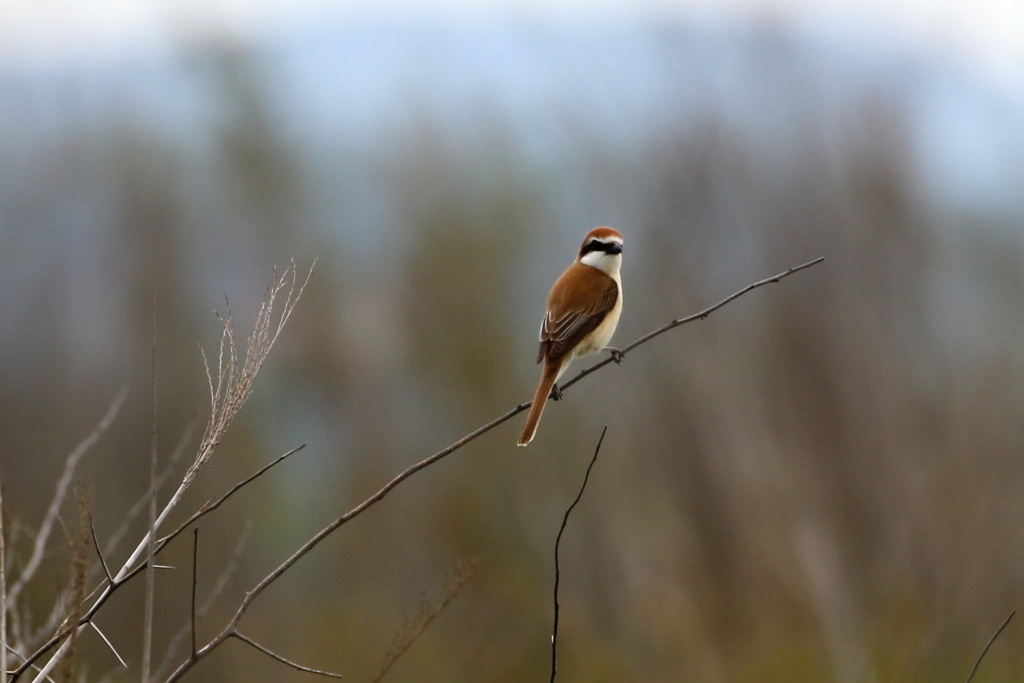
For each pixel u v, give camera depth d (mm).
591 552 15133
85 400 16500
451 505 16328
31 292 18359
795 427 14828
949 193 16328
